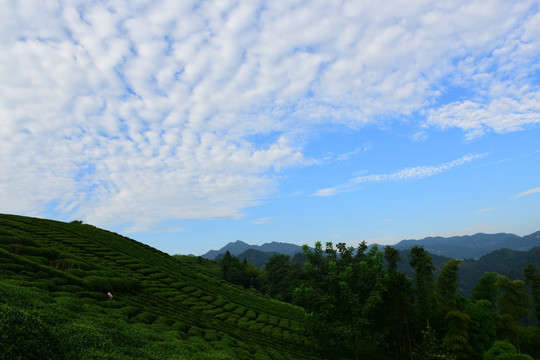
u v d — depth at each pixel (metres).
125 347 18.59
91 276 42.16
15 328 12.27
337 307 40.91
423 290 52.50
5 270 31.94
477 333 50.72
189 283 77.19
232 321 57.75
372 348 62.25
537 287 63.62
